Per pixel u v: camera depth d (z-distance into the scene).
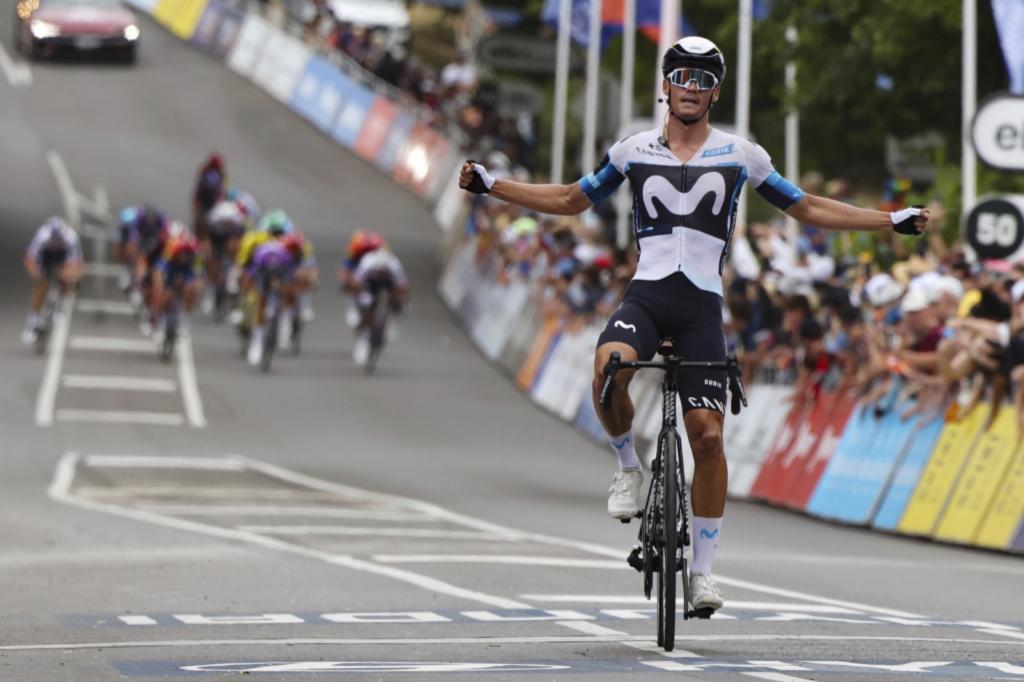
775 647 25.09
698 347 24.61
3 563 38.19
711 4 113.88
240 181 137.00
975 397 47.59
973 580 37.19
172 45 181.00
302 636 26.38
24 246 114.44
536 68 107.19
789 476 56.94
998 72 76.81
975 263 54.12
